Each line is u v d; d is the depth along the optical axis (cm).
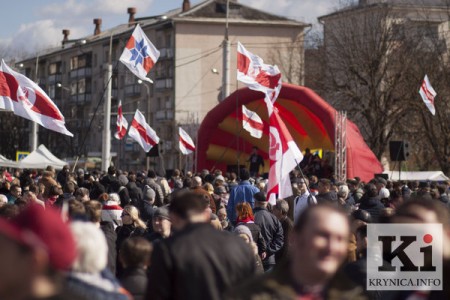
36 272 378
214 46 8006
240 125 4097
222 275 638
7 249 369
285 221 1444
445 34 6269
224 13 7994
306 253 459
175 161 7788
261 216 1410
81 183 2430
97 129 8938
